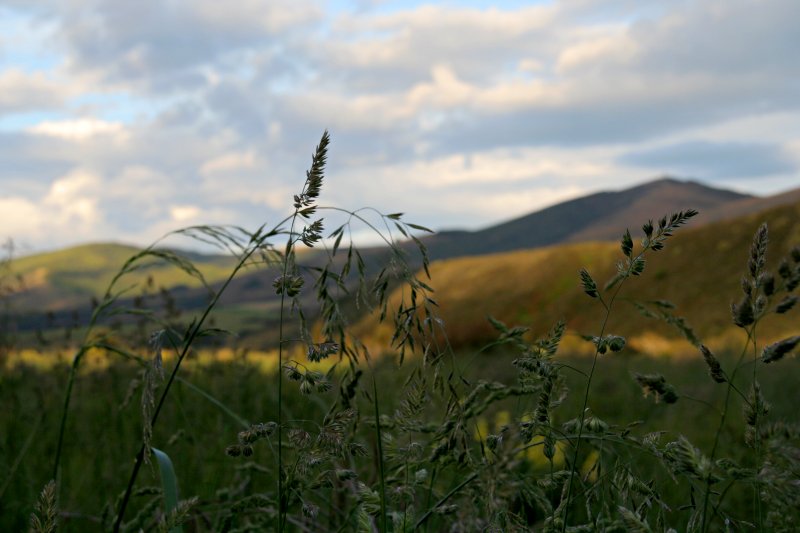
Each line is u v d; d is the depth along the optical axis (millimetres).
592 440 1357
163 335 1420
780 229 43500
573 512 1542
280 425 1162
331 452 1137
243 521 2029
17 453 3219
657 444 1152
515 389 1347
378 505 1212
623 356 12766
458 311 55531
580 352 12664
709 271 43094
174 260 1662
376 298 1182
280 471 1177
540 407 1224
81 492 2945
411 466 1431
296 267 1184
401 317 1196
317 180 1196
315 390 1097
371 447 1625
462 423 1210
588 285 1207
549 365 1235
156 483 2990
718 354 12062
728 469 1060
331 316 1150
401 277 1189
